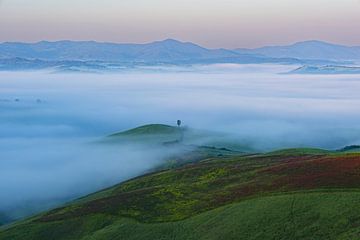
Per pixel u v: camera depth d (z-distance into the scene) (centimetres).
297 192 6819
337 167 7581
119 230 6969
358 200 5909
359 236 5116
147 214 7469
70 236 7288
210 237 6122
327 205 5972
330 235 5362
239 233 5972
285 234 5659
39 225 7775
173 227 6756
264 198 6788
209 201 7594
